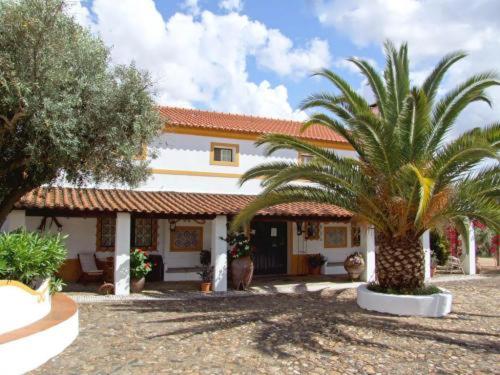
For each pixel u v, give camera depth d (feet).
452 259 61.36
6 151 31.19
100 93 30.76
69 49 29.27
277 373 20.71
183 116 55.88
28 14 26.68
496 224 29.94
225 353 23.59
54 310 26.91
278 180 31.78
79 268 47.60
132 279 42.37
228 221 46.39
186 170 51.78
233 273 45.65
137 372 20.57
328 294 43.88
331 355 23.40
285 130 59.57
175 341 25.85
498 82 31.27
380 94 36.47
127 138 32.63
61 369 20.84
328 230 60.64
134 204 41.42
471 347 24.99
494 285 49.73
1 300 21.42
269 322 30.71
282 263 58.29
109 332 27.76
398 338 26.71
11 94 26.63
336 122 35.37
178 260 52.13
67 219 47.73
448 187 31.76
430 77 35.88
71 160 30.86
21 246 24.14
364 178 33.91
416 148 31.96
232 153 54.39
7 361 19.45
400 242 35.19
